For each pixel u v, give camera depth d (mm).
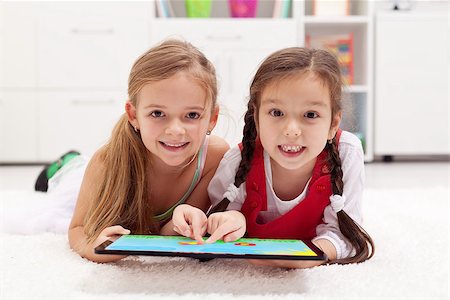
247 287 653
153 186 914
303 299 599
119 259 779
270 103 746
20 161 2529
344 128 889
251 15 2502
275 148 757
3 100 2482
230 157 882
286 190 846
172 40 868
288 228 849
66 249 852
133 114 833
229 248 666
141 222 880
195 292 636
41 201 1316
